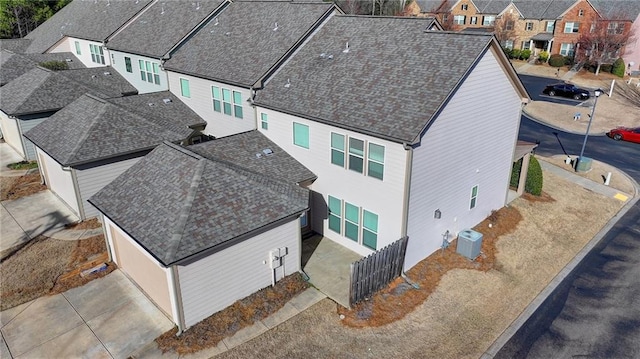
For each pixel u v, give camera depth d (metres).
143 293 15.61
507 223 20.81
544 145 31.94
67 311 14.73
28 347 13.27
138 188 15.98
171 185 15.41
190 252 12.81
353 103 17.25
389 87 16.97
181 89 27.56
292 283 16.03
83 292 15.66
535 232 20.27
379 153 16.03
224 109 24.34
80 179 19.84
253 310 14.69
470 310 15.19
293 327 14.16
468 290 16.19
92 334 13.74
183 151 16.97
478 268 17.47
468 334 14.12
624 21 50.19
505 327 14.48
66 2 65.00
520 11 60.31
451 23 65.94
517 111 20.27
